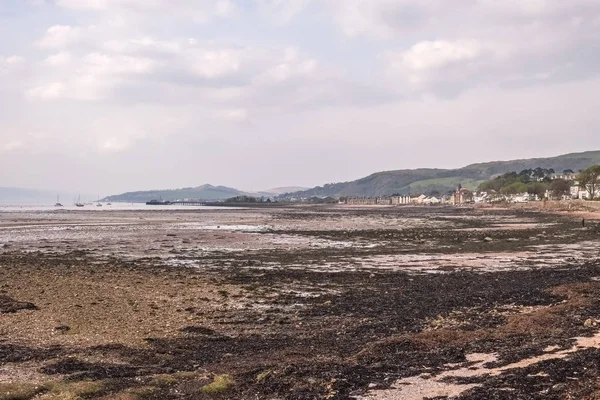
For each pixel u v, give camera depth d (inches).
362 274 1258.0
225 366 519.2
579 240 2204.7
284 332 695.1
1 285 1020.5
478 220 4050.2
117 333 671.8
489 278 1180.5
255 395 427.2
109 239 2278.5
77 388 424.5
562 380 442.0
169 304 874.8
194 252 1788.9
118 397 410.0
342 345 615.8
